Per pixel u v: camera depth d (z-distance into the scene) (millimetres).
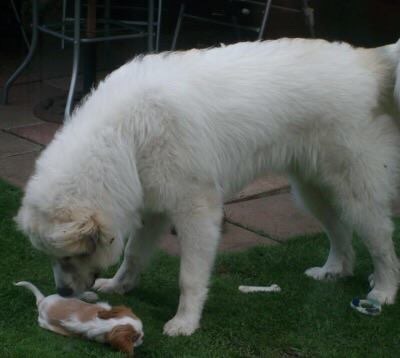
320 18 9391
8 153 6172
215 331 3732
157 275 4359
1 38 9148
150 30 6883
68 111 6602
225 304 4035
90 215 3338
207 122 3621
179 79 3625
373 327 3861
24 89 7848
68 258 3471
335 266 4441
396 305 4094
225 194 3859
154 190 3602
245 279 4391
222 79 3697
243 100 3695
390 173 3979
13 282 4109
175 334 3664
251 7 8555
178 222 3666
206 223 3664
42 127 6781
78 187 3379
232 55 3807
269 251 4750
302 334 3768
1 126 6777
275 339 3703
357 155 3883
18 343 3447
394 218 5305
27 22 8781
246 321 3861
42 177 3438
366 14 9422
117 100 3555
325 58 3891
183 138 3529
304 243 4902
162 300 4090
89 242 3350
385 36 9148
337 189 3973
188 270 3703
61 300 3588
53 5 8508
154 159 3531
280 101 3766
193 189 3613
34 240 3453
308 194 4273
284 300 4117
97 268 3555
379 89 3949
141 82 3586
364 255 4797
